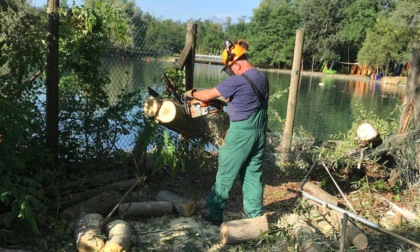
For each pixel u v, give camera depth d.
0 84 4.26
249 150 4.11
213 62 35.66
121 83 5.60
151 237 4.05
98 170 5.12
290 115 6.23
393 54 46.12
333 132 10.24
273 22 63.34
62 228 3.81
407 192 5.36
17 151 4.12
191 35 5.78
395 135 5.28
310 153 5.69
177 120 4.62
